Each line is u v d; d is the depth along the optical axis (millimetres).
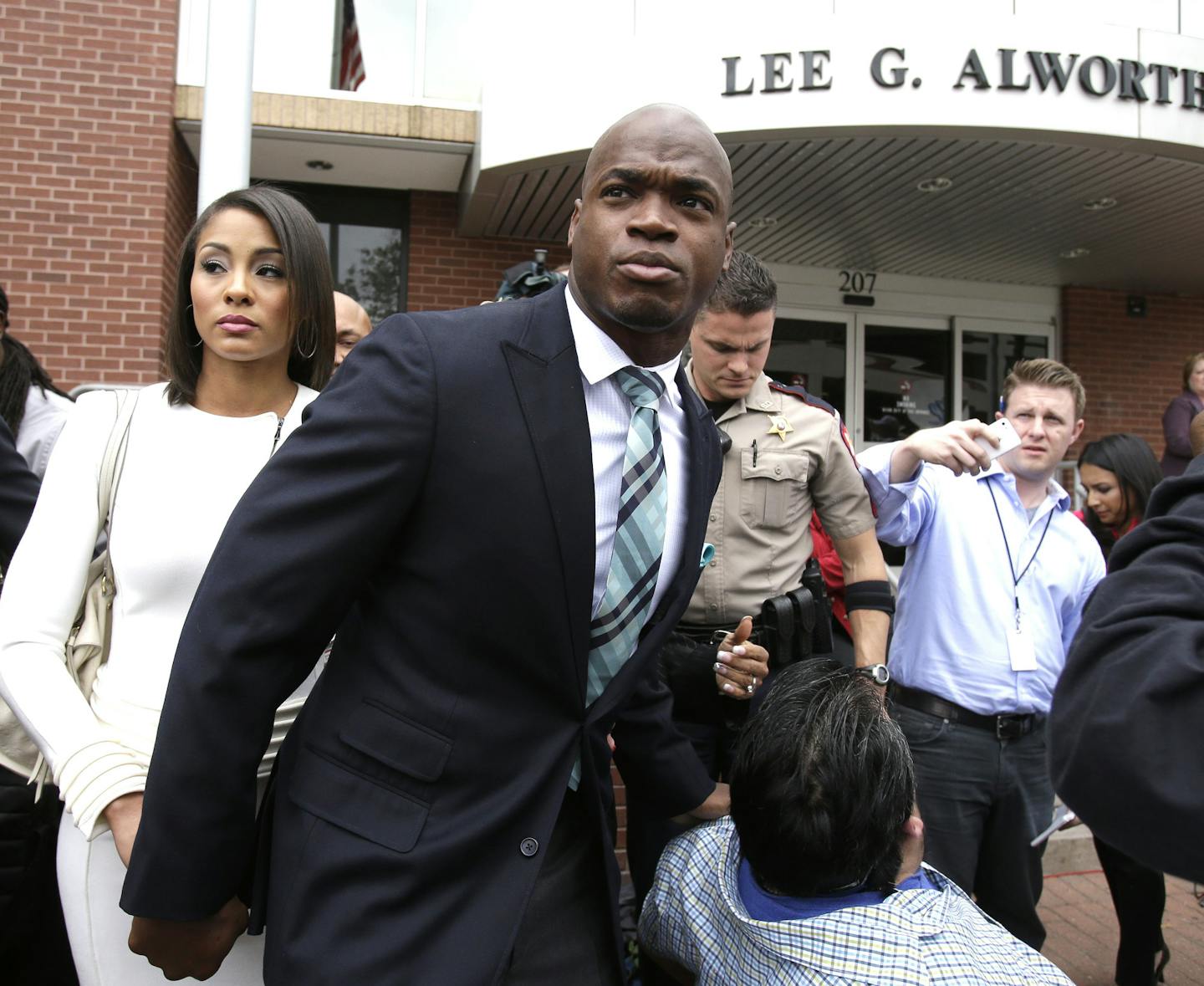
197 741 1177
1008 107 5328
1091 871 4051
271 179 6902
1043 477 2740
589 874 1412
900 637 2738
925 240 7133
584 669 1299
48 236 5906
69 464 1568
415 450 1207
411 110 6262
